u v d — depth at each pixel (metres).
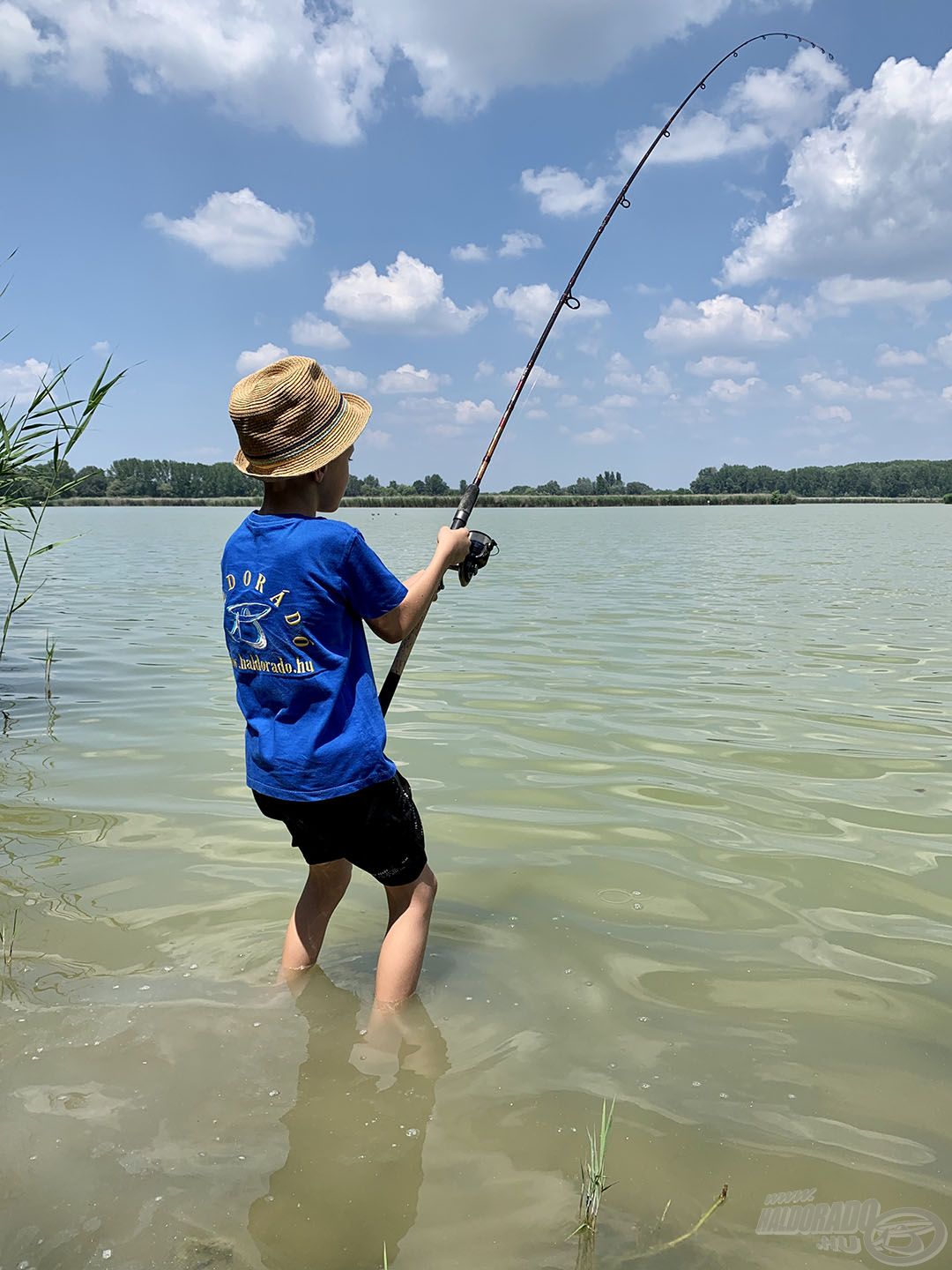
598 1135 2.00
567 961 2.79
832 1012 2.51
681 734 5.29
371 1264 1.65
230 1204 1.79
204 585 13.91
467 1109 2.10
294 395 2.44
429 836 3.79
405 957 2.55
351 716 2.41
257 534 2.47
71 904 3.14
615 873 3.43
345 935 3.01
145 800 4.18
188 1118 2.05
